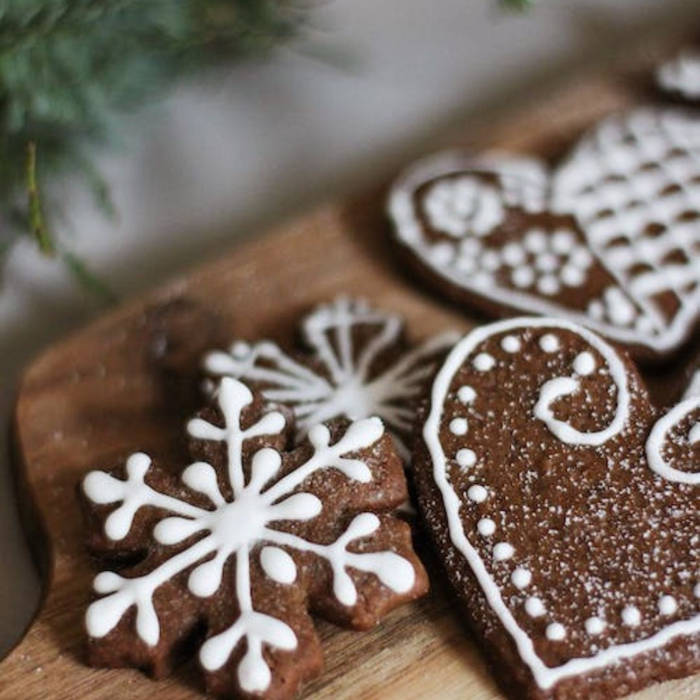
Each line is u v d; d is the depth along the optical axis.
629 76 0.51
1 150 0.47
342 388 0.44
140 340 0.46
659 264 0.46
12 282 0.50
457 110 0.54
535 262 0.46
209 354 0.45
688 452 0.41
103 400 0.45
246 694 0.39
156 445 0.44
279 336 0.46
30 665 0.40
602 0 0.55
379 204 0.48
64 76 0.46
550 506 0.40
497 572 0.40
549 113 0.50
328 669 0.40
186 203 0.52
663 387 0.44
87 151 0.51
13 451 0.45
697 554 0.40
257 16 0.48
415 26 0.56
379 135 0.53
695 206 0.47
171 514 0.40
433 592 0.41
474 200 0.47
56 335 0.49
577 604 0.39
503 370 0.42
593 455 0.41
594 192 0.47
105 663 0.40
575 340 0.42
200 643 0.40
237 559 0.40
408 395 0.44
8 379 0.48
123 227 0.51
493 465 0.41
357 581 0.39
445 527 0.40
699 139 0.49
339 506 0.40
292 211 0.51
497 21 0.55
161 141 0.53
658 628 0.39
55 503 0.43
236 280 0.47
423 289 0.47
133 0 0.46
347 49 0.55
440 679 0.40
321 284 0.47
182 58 0.50
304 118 0.53
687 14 0.55
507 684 0.39
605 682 0.39
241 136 0.53
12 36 0.45
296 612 0.39
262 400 0.42
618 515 0.40
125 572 0.40
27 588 0.44
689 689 0.40
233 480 0.40
